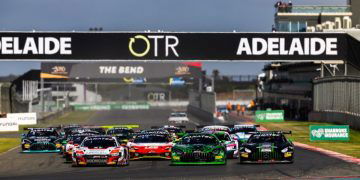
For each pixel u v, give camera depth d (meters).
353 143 115.75
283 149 75.25
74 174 68.75
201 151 74.56
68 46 138.50
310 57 143.12
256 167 72.31
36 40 137.38
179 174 66.44
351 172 66.44
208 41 141.12
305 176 62.88
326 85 181.62
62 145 98.88
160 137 85.94
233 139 89.25
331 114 173.00
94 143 78.62
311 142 120.19
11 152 108.31
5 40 136.75
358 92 146.00
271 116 199.88
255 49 141.88
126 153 77.94
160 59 140.38
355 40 143.50
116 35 139.75
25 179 65.12
